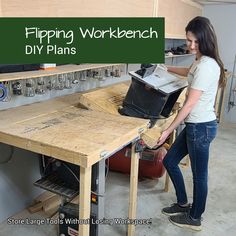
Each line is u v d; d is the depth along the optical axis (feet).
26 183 7.66
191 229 7.09
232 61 16.53
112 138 4.84
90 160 4.21
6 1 4.94
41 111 6.48
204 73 5.75
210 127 6.22
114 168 9.77
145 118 6.22
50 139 4.69
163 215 7.65
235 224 7.39
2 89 6.48
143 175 9.32
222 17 16.21
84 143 4.57
